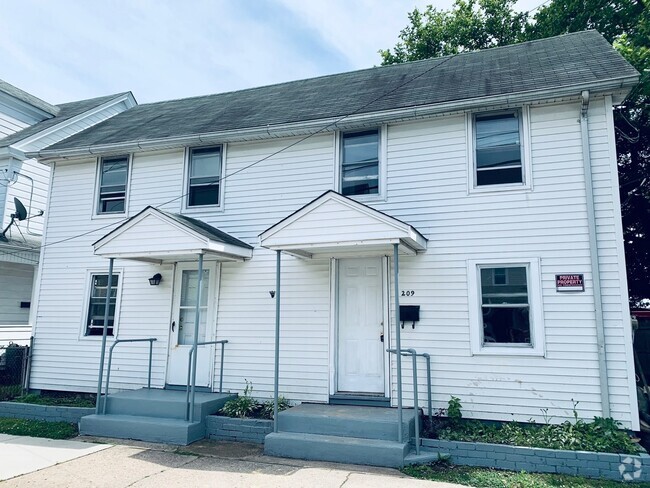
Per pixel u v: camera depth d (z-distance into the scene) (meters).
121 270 9.21
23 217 11.49
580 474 5.34
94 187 9.72
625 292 6.29
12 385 10.01
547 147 6.98
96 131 10.96
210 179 9.02
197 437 6.88
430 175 7.55
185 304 8.75
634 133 12.23
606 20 12.59
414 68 10.45
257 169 8.68
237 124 8.83
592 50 8.19
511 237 6.94
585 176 6.64
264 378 7.95
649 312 9.60
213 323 8.41
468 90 7.63
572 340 6.43
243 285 8.38
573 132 6.89
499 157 7.29
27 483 5.04
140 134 9.66
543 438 5.86
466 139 7.43
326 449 5.90
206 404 7.16
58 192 9.97
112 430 7.07
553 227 6.76
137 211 9.30
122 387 8.73
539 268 6.72
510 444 5.76
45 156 9.83
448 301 7.11
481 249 7.07
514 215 6.98
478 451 5.71
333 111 8.36
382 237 6.13
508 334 6.80
